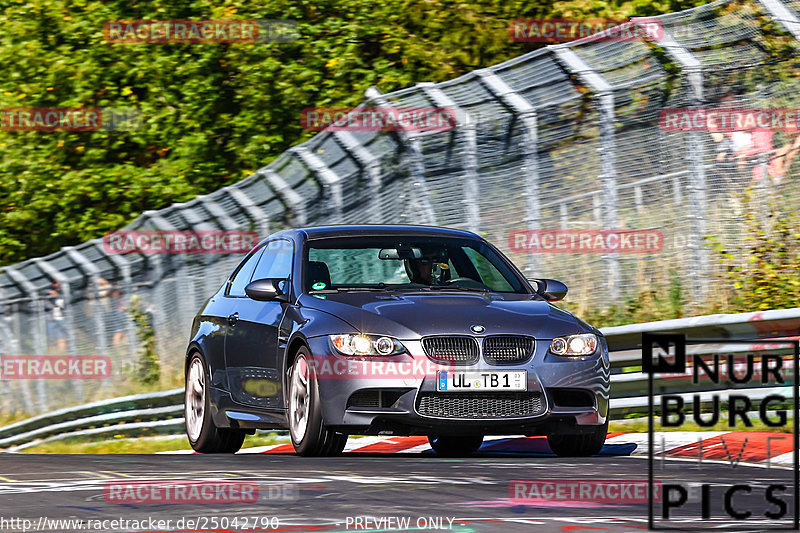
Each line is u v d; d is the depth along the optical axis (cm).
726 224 5088
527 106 4978
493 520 1914
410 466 2864
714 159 5084
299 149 5369
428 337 3089
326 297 3319
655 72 4922
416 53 8062
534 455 3484
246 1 8500
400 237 3625
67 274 6775
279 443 4641
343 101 8050
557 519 1919
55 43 8850
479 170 5053
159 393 5403
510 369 3095
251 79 8219
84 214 8575
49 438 6306
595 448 3306
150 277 6341
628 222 5066
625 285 5162
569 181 5034
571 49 4975
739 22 4909
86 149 8681
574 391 3161
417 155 5103
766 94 4912
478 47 8106
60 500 2228
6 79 8656
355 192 5206
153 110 8469
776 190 5075
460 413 3080
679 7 7812
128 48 8531
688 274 5059
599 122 4994
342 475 2611
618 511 2009
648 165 5034
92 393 6769
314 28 8231
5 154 8581
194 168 8362
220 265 5853
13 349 7194
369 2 8281
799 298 4894
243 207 5609
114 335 6575
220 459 3192
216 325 3778
